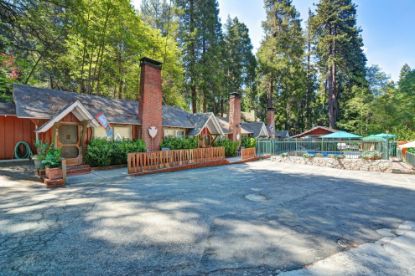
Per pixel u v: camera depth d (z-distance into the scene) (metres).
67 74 18.84
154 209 5.24
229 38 37.91
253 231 4.13
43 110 10.76
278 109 42.91
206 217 4.80
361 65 39.03
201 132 18.42
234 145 20.27
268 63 34.94
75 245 3.46
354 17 34.59
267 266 2.98
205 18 28.14
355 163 13.51
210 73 28.02
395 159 16.77
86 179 8.92
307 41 40.91
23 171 9.73
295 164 15.64
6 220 4.45
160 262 3.01
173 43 24.80
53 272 2.76
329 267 2.98
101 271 2.79
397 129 27.84
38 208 5.20
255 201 6.18
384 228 4.44
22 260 3.02
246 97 44.44
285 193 7.20
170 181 8.90
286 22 35.22
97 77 19.95
